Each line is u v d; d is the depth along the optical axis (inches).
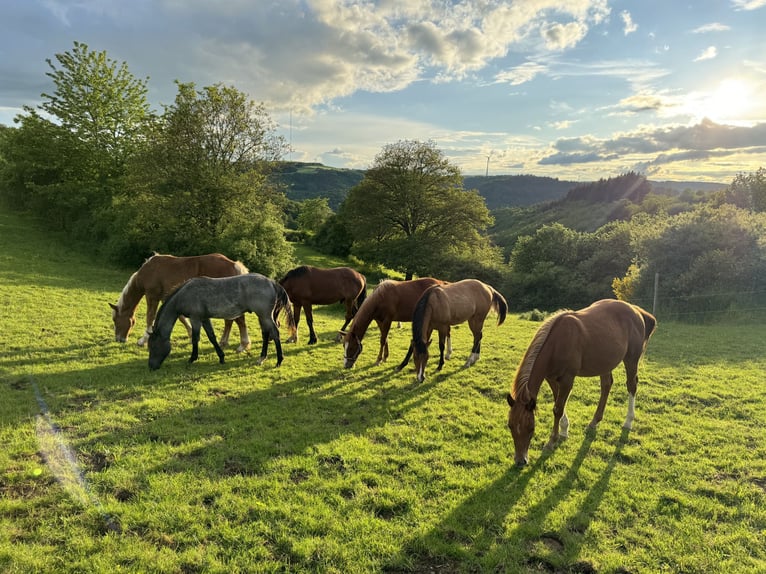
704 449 208.1
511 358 373.4
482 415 245.8
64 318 422.6
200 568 124.3
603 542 141.2
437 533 142.9
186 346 362.0
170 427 210.5
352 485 168.4
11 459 173.6
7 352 315.9
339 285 402.9
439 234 1549.0
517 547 137.3
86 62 1034.7
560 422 218.4
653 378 323.0
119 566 122.1
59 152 1039.0
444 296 306.5
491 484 173.0
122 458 178.2
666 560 134.3
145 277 355.6
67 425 207.5
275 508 150.1
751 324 565.0
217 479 167.3
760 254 650.8
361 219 1579.7
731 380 317.1
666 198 3410.4
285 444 199.5
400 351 394.6
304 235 2142.0
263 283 314.8
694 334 494.9
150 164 852.0
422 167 1560.0
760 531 147.6
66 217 1019.9
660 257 730.8
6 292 499.2
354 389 282.5
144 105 1116.5
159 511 146.1
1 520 137.6
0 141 1188.5
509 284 1478.8
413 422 232.7
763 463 194.1
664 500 165.5
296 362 338.3
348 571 125.0
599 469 187.9
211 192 850.8
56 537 132.0
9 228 947.3
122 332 363.3
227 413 232.7
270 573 123.4
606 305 226.4
